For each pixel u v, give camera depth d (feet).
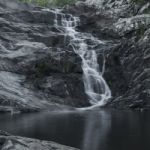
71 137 66.54
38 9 181.47
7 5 172.35
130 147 58.49
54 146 50.39
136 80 133.80
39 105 112.88
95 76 138.51
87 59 144.25
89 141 63.05
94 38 162.30
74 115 99.81
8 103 107.86
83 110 114.73
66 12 184.96
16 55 132.16
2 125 79.87
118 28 164.04
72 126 78.89
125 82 137.08
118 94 134.31
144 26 154.71
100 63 142.31
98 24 173.99
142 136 66.95
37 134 69.31
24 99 112.68
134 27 158.51
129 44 142.82
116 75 138.92
